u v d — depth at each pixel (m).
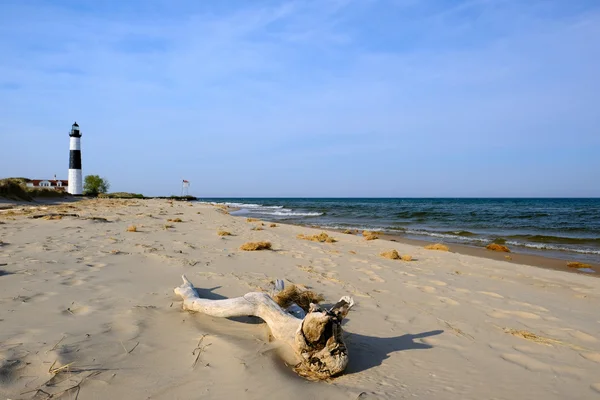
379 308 4.95
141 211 21.78
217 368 2.91
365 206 56.88
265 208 48.97
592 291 6.70
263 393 2.61
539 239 15.52
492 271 8.23
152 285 5.22
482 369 3.34
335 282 6.26
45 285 4.89
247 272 6.49
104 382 2.62
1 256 6.53
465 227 20.94
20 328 3.45
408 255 9.52
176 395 2.53
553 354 3.76
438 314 4.86
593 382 3.19
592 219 26.66
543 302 5.81
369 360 3.36
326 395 2.66
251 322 3.93
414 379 3.05
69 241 8.54
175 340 3.39
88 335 3.37
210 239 10.60
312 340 3.01
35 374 2.66
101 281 5.26
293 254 8.83
